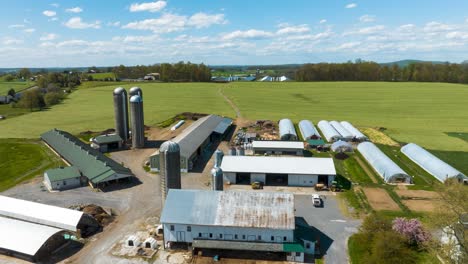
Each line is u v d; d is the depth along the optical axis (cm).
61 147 9706
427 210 6188
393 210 6206
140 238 5388
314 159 7906
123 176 7612
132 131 10100
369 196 6856
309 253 4909
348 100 19488
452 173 7450
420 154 8919
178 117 14638
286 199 5162
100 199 6831
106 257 4919
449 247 4228
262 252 4966
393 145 10488
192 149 8775
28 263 4778
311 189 7275
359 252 4916
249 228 4847
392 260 4478
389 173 7600
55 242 5128
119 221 5956
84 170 7844
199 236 5006
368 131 12238
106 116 15500
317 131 12312
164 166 5647
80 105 18638
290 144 9688
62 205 6550
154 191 7212
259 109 16825
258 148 9600
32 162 9094
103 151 9962
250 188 7344
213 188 5734
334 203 6575
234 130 12606
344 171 8319
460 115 15238
